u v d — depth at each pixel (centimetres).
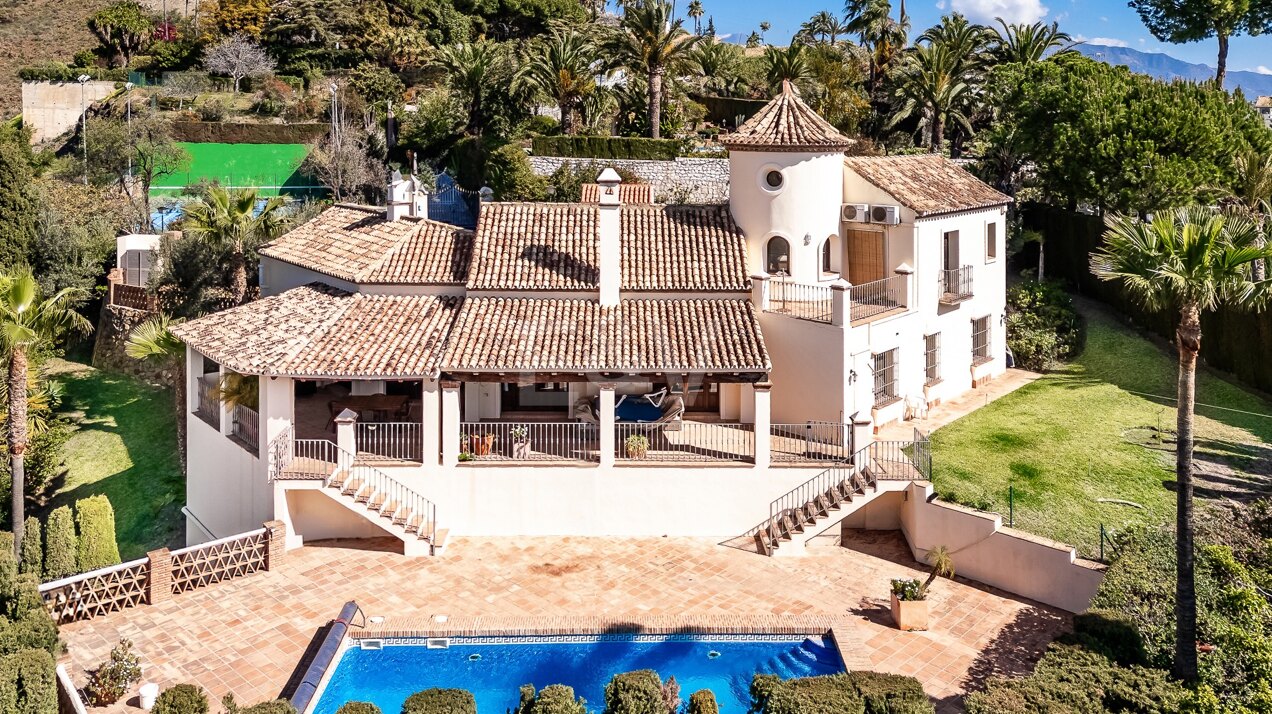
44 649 1742
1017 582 2192
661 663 1939
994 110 5556
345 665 1925
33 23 11675
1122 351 3556
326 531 2520
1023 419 3006
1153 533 2092
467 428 2698
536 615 2086
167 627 2036
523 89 5722
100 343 4850
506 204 3186
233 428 2730
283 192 6781
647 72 5584
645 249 2959
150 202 6156
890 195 2967
